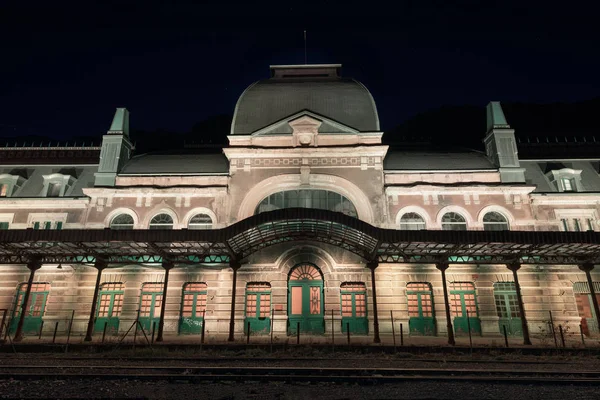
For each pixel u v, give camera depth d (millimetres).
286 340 18984
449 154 27250
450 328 18656
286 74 30609
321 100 27391
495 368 13398
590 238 17859
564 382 11219
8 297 23797
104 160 26281
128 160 28203
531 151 29016
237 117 27297
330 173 25062
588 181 26703
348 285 23688
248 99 27875
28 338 20812
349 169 25172
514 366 13930
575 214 24641
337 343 18203
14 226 24891
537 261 22547
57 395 9852
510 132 26375
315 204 25203
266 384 11219
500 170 25406
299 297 23641
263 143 26000
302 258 23781
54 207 25281
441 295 23281
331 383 11289
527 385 11109
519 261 21125
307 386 11047
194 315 23453
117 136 26938
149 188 25016
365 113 26859
